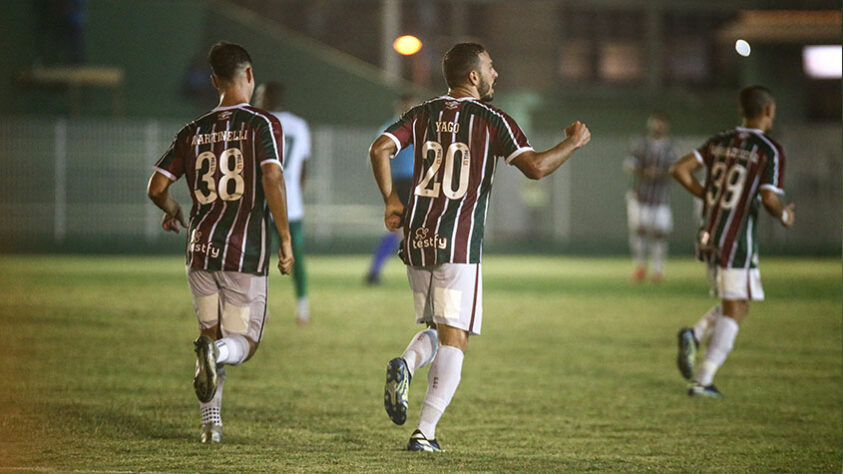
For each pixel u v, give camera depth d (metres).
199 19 107.81
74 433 19.38
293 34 119.50
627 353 31.62
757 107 25.61
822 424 21.42
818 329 37.91
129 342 31.91
